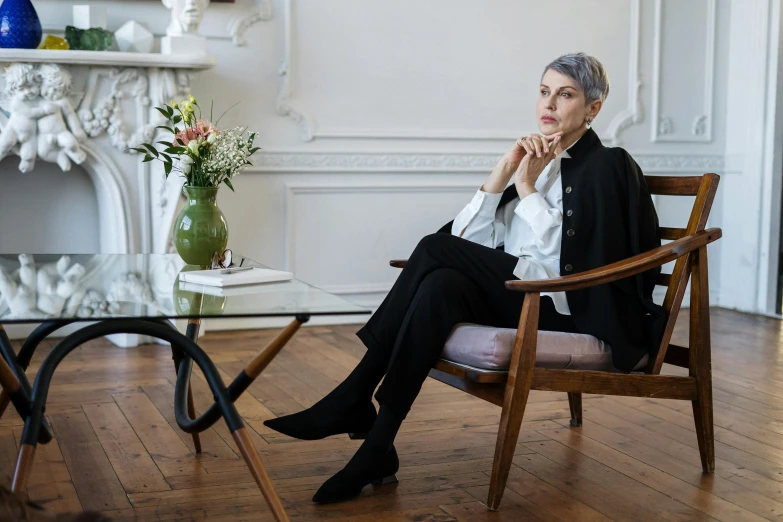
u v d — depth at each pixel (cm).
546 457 240
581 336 215
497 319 225
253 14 407
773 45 470
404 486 217
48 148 355
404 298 217
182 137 232
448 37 442
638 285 222
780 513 203
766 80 474
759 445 255
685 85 489
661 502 209
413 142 442
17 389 158
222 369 339
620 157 233
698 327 223
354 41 427
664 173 490
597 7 467
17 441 245
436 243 220
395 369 205
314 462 233
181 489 212
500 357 201
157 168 376
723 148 501
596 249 226
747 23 482
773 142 473
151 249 383
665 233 236
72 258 246
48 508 198
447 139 447
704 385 225
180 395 215
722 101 498
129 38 370
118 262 239
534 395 307
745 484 222
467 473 227
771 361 368
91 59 351
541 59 460
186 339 170
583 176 233
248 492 211
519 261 225
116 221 375
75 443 247
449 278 212
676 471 230
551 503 207
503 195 258
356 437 226
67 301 176
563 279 199
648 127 486
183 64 365
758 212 482
